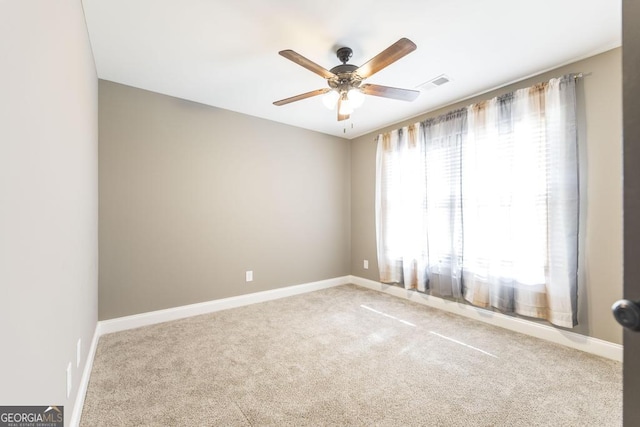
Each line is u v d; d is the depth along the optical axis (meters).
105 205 2.55
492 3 1.67
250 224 3.47
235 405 1.60
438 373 1.93
